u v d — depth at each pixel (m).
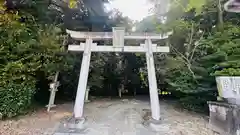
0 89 3.37
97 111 4.67
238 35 4.00
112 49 4.10
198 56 4.52
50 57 4.43
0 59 3.48
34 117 3.89
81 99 3.70
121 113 4.49
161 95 7.31
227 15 4.85
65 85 6.32
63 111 4.54
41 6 4.87
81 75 3.87
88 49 4.08
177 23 4.88
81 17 6.61
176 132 3.13
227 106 2.82
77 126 3.36
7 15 3.62
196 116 4.09
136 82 7.96
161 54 5.45
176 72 4.77
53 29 4.76
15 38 3.68
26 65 3.76
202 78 4.07
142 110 4.79
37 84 5.16
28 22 4.34
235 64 3.31
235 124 2.67
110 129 3.38
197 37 4.79
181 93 4.81
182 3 4.11
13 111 3.57
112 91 8.11
